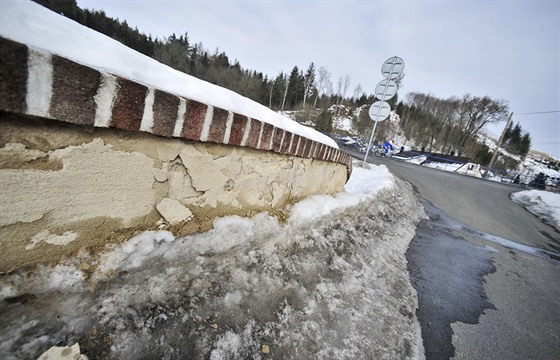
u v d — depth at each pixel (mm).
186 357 1049
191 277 1346
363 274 2270
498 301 2512
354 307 1812
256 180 1754
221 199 1510
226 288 1431
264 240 1863
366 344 1542
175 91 1092
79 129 812
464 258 3455
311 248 2236
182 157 1173
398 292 2225
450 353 1700
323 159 2678
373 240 3066
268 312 1453
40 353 803
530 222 6625
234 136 1340
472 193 9055
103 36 1021
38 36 711
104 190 944
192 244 1355
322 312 1644
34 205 781
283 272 1799
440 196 7621
